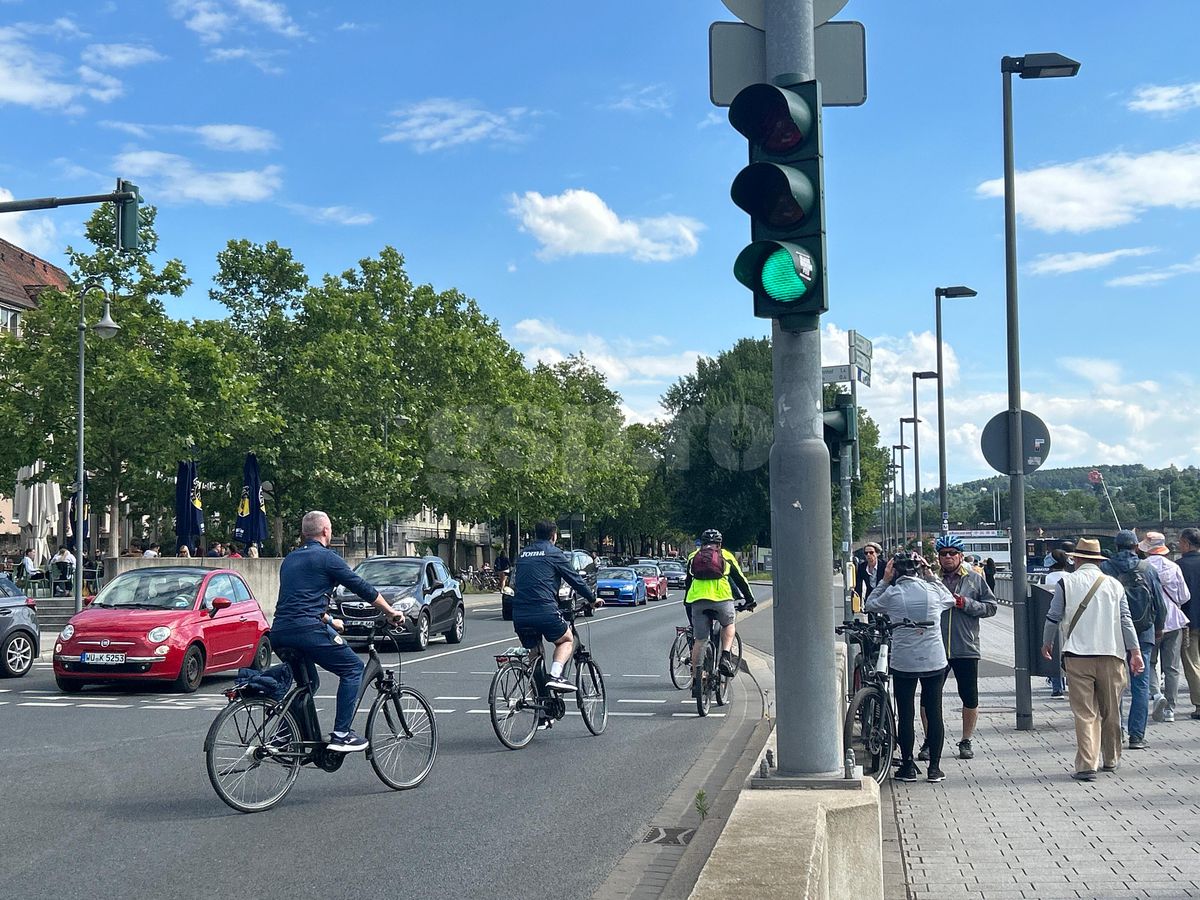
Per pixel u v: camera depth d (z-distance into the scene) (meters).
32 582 34.16
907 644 9.74
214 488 47.44
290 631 8.62
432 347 57.38
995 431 12.80
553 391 77.88
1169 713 13.00
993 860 7.02
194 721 13.30
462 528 102.56
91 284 36.84
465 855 7.15
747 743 11.86
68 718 13.56
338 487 47.06
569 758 10.88
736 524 70.44
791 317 5.11
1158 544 13.40
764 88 4.98
